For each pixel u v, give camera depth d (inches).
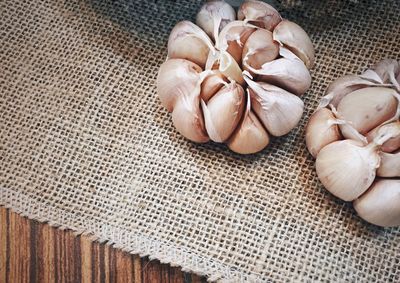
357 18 8.9
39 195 8.4
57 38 9.0
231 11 8.4
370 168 7.5
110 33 9.0
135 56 8.9
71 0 9.2
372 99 7.7
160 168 8.5
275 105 7.8
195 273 8.0
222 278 7.9
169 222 8.3
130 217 8.3
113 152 8.6
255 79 8.1
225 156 8.5
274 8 8.6
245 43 8.0
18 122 8.7
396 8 8.8
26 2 9.1
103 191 8.4
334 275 7.9
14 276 8.3
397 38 8.8
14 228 8.4
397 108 7.7
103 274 8.3
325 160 7.8
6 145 8.6
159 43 9.0
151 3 9.1
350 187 7.6
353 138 7.8
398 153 7.6
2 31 9.1
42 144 8.6
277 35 8.0
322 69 8.8
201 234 8.2
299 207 8.2
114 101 8.8
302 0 8.9
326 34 8.9
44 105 8.8
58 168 8.5
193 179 8.4
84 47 9.0
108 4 9.1
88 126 8.7
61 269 8.3
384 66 8.1
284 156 8.4
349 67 8.7
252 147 8.1
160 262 8.2
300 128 8.5
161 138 8.6
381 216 7.7
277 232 8.1
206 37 8.1
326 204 8.2
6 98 8.8
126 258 8.3
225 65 7.8
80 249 8.3
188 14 9.0
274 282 7.9
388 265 8.0
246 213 8.2
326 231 8.1
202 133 8.1
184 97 8.0
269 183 8.3
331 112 8.0
